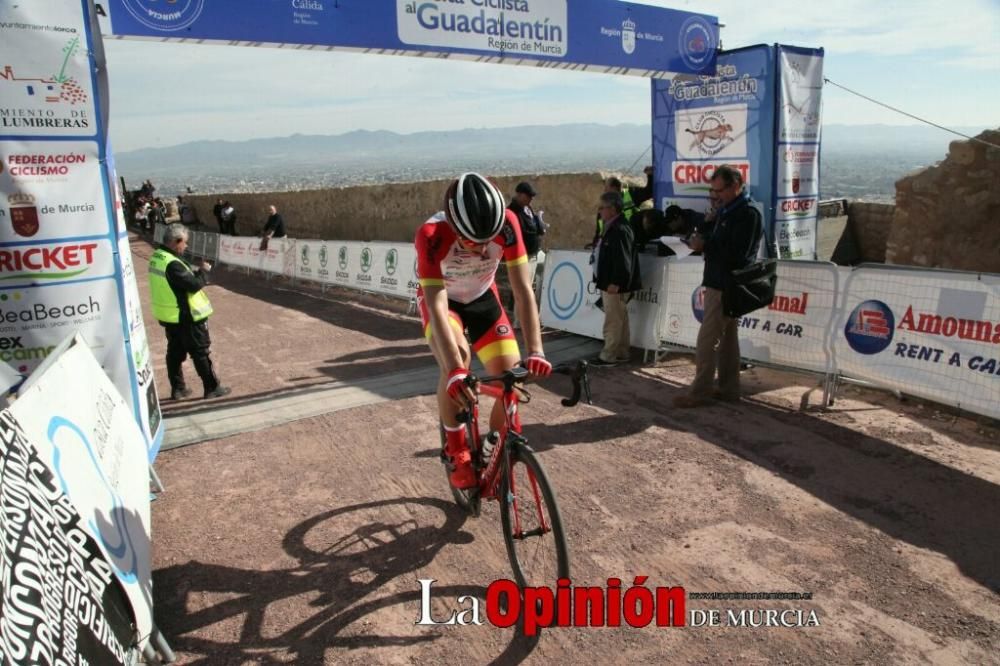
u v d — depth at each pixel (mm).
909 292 4496
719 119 6445
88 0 3574
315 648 2576
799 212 6348
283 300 11281
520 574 2820
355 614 2770
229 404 5582
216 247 16953
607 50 6000
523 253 3016
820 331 5051
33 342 3750
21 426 2055
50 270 3715
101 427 2906
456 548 3234
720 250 4672
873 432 4391
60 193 3668
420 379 6020
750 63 6059
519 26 5625
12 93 3463
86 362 3059
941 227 6371
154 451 4289
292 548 3287
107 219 3828
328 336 8227
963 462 3918
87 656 1848
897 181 6695
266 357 7246
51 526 1938
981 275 4121
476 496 3215
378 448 4473
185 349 5711
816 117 6270
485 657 2504
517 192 7359
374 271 10789
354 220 16078
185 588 2984
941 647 2477
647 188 8008
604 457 4176
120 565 2375
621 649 2523
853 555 3061
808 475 3838
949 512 3391
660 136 7172
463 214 2609
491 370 3131
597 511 3521
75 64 3572
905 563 2984
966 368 4238
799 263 5152
